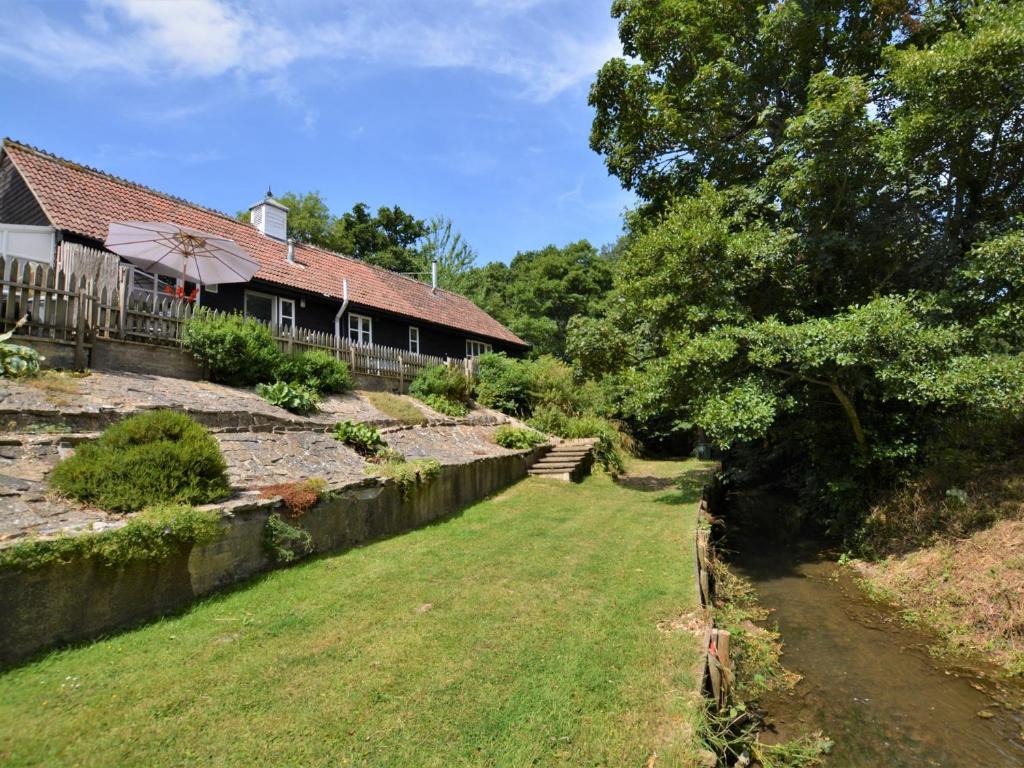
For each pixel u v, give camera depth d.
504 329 27.36
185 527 4.90
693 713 3.72
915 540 9.26
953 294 9.34
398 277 23.77
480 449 12.84
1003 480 8.98
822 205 11.33
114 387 7.79
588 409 21.88
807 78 13.45
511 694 3.88
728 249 10.87
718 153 14.13
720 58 13.45
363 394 13.05
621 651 4.62
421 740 3.33
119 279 8.90
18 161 12.59
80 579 4.23
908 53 9.14
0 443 5.31
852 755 4.52
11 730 3.15
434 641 4.64
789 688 5.59
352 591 5.66
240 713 3.49
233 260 11.79
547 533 8.77
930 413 10.44
